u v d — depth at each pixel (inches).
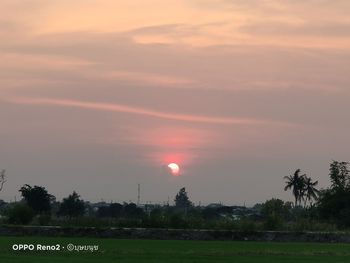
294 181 7199.8
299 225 3230.8
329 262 1888.5
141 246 2379.4
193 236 2928.2
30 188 5182.1
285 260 1920.5
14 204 3319.4
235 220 3218.5
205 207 5959.6
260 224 3196.4
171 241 2743.6
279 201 5467.5
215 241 2849.4
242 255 2058.3
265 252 2191.2
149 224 3137.3
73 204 5723.4
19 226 2802.7
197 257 1951.3
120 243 2506.2
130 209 5580.7
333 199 4756.4
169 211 3476.9
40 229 2805.1
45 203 5147.6
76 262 1726.1
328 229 3272.6
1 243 2319.1
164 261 1812.3
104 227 2977.4
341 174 4857.3
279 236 2960.1
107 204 6382.9
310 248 2456.9
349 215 4392.2
